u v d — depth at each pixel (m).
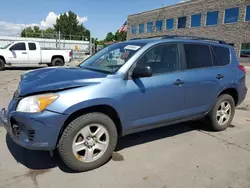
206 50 4.29
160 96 3.53
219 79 4.31
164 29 35.78
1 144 3.77
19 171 3.05
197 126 4.91
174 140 4.16
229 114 4.74
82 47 39.38
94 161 3.11
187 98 3.90
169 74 3.67
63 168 3.15
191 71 3.95
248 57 25.45
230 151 3.78
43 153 3.53
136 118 3.38
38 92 2.81
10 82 10.02
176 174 3.07
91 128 3.08
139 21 40.53
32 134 2.75
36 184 2.79
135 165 3.27
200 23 30.34
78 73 3.28
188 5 31.58
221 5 27.45
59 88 2.81
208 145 3.99
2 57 14.62
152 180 2.92
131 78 3.28
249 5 24.77
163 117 3.68
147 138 4.21
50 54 16.36
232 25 26.62
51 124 2.73
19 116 2.77
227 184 2.88
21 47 15.12
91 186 2.78
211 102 4.32
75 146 2.96
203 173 3.11
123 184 2.83
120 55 3.62
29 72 3.81
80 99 2.84
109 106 3.08
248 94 8.66
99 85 3.01
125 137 4.23
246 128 4.93
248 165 3.34
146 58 3.47
